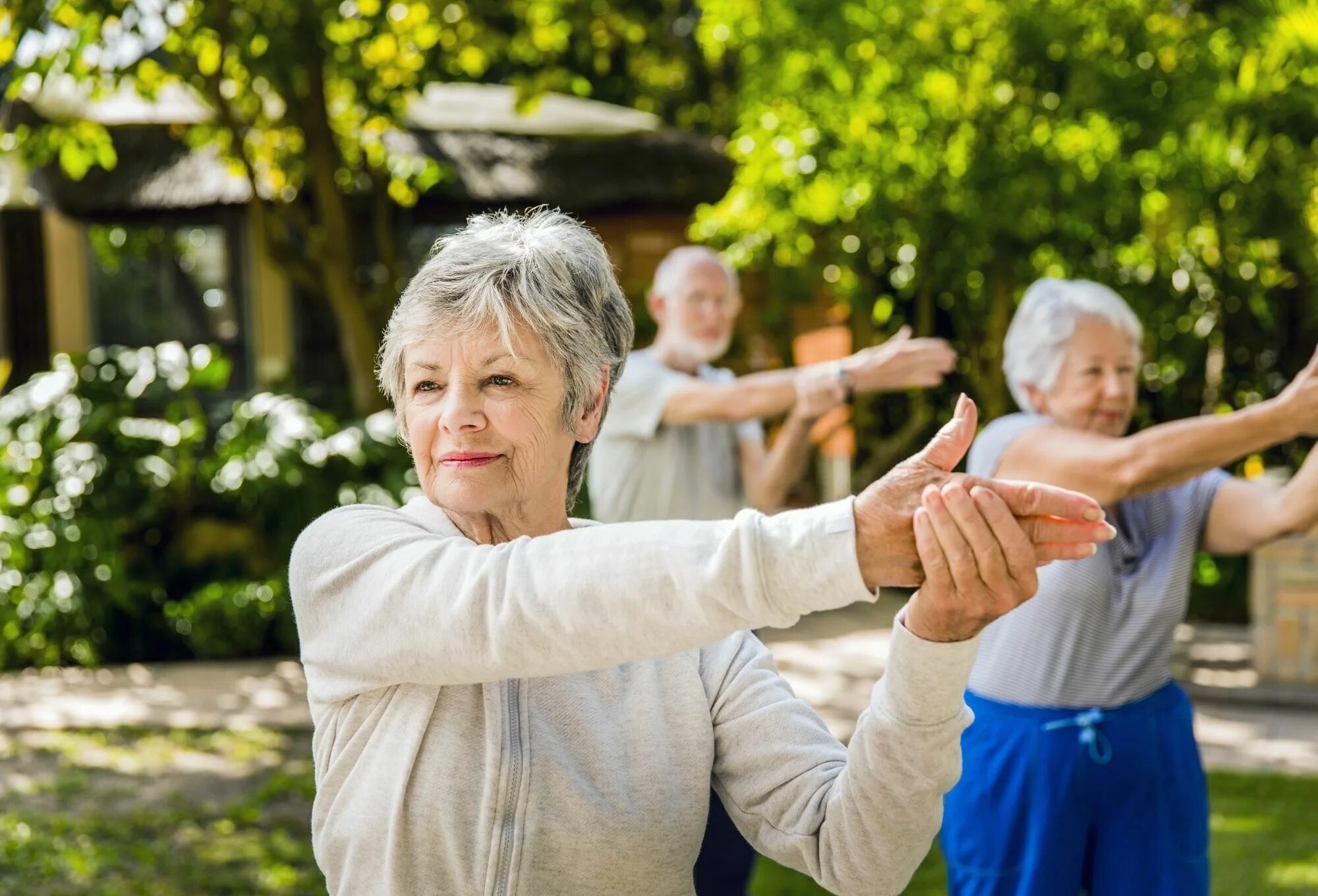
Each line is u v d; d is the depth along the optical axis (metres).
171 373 8.07
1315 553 6.10
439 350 1.36
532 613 1.14
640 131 9.29
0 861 4.17
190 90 8.36
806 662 6.57
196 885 4.02
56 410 7.62
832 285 8.62
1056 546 1.07
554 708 1.35
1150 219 7.91
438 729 1.33
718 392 3.18
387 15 7.59
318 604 1.33
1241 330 8.17
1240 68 6.77
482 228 1.43
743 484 3.40
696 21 12.56
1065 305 2.53
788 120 7.67
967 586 1.07
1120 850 2.38
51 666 7.09
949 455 1.11
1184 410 8.37
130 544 7.61
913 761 1.26
